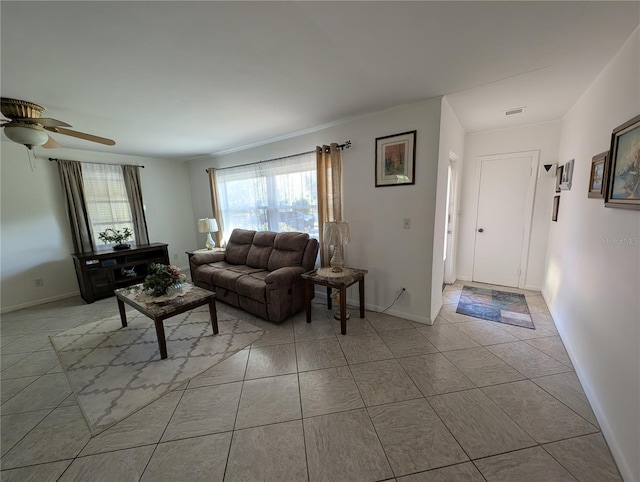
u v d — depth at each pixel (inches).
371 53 65.6
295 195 146.6
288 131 135.4
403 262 112.2
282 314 113.5
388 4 48.6
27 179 143.5
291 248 134.1
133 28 53.3
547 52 66.4
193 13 49.4
